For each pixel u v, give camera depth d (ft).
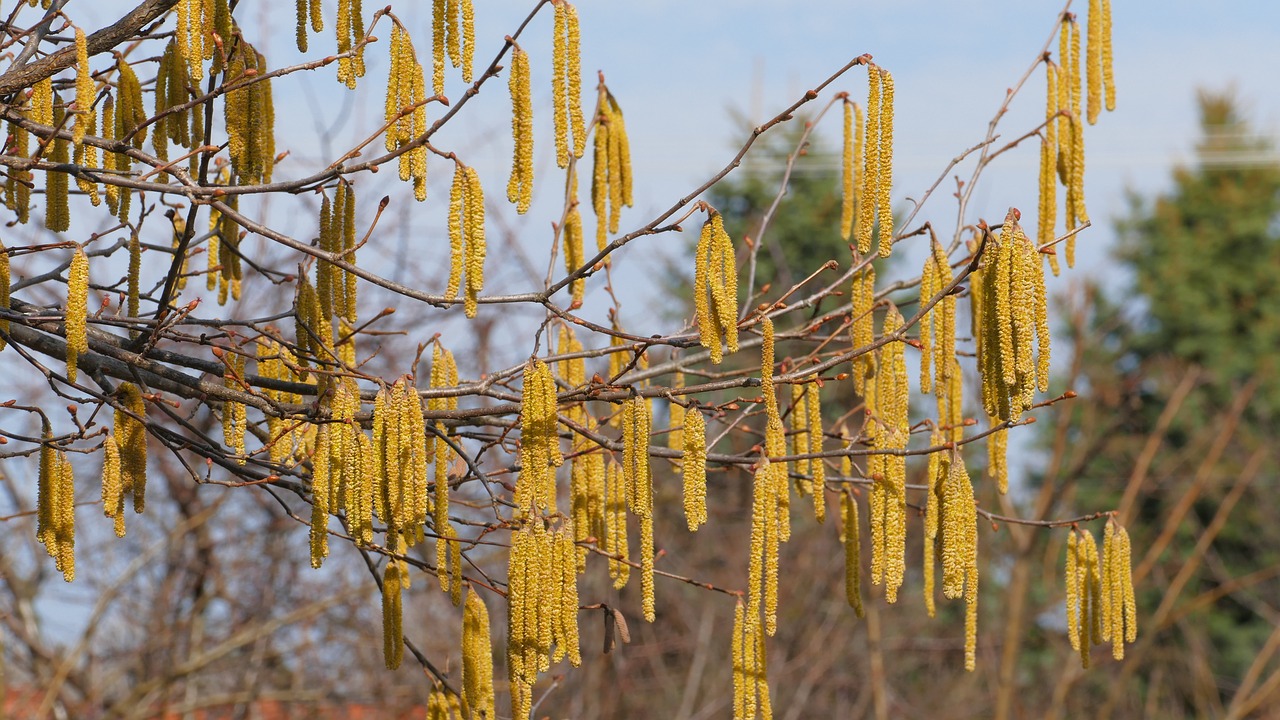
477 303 15.23
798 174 69.97
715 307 15.35
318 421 16.15
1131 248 94.32
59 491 16.22
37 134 16.14
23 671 44.78
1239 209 102.32
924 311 15.83
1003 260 14.43
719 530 60.95
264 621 44.88
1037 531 48.55
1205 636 76.18
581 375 20.59
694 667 52.60
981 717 65.62
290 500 44.88
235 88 15.75
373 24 16.35
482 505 19.20
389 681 45.93
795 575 58.49
